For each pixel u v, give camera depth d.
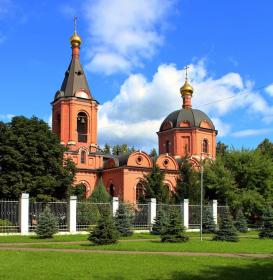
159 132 63.94
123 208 33.56
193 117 61.69
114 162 52.84
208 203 42.09
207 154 61.09
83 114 55.59
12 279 12.77
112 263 16.61
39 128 40.22
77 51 57.56
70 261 17.02
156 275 14.05
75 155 53.12
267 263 17.52
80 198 42.00
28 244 24.78
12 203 31.47
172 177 53.84
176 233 27.47
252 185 45.56
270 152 63.62
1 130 39.78
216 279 13.59
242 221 39.94
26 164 38.38
